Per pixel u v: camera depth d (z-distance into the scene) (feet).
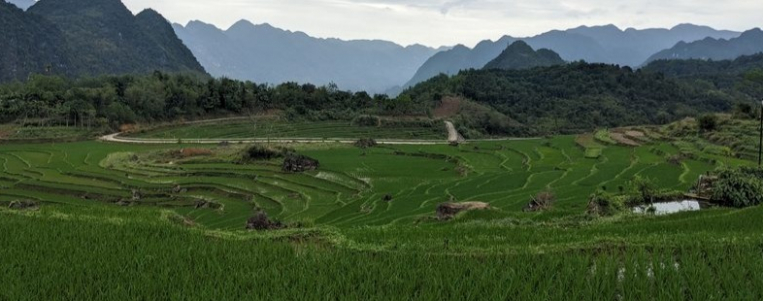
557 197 130.00
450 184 178.29
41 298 34.73
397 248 48.83
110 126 378.73
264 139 345.31
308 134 377.91
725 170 101.91
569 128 460.55
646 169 173.47
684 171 164.86
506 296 34.76
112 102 397.39
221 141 332.39
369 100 513.04
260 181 205.46
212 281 37.99
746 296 33.88
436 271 39.86
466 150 305.32
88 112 364.99
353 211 148.77
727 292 35.47
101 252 45.32
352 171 223.51
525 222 77.66
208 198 182.80
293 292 35.45
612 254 44.14
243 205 172.04
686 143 239.91
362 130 400.88
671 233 57.77
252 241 50.98
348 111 476.13
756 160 181.78
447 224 79.51
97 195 183.11
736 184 94.94
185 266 41.63
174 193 189.37
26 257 43.47
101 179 207.92
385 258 44.39
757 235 50.70
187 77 499.51
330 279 38.65
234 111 465.88
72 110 363.97
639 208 95.09
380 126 421.18
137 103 411.34
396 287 36.99
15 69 572.51
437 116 466.29
